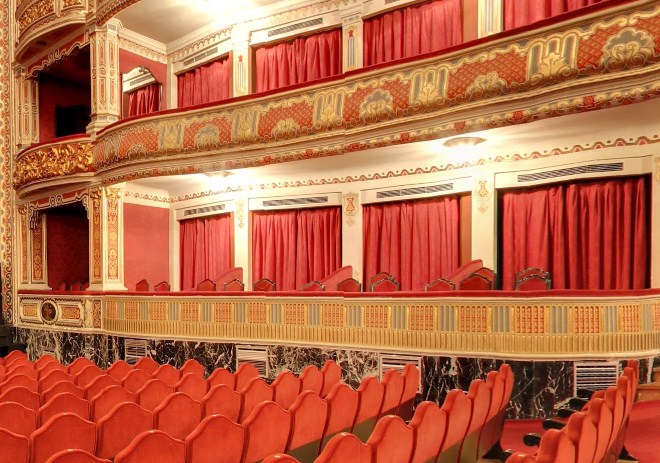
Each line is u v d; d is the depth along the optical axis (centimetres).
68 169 949
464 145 673
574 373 486
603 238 650
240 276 887
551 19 529
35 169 1001
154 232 1018
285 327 656
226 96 974
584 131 626
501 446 415
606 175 630
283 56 921
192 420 331
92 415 351
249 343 681
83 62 1100
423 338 554
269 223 927
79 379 489
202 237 1012
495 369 510
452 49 596
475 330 523
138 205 987
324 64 881
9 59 1138
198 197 1002
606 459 289
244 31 940
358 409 357
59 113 1184
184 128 810
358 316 602
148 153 829
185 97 1048
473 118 580
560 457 209
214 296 715
